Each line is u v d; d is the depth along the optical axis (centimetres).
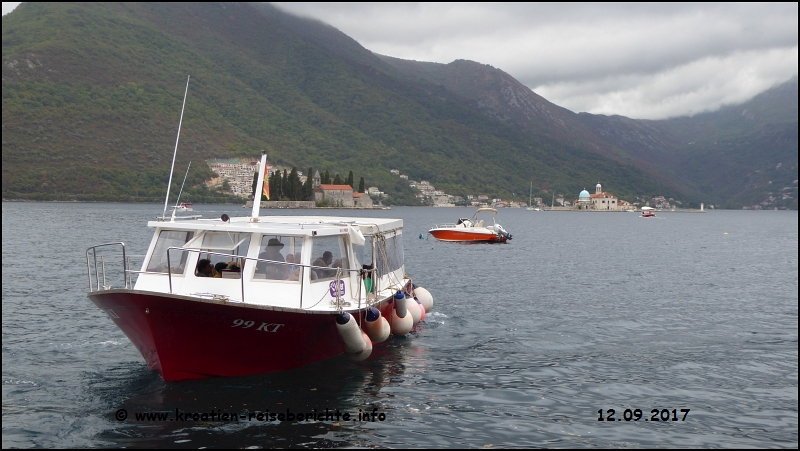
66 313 2345
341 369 1664
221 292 1564
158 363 1501
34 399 1413
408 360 1789
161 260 1617
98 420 1299
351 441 1225
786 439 1289
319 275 1622
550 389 1570
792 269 4697
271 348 1541
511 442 1246
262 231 1592
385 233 2056
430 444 1224
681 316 2577
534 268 4416
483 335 2150
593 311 2667
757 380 1670
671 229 13875
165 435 1231
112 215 13238
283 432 1255
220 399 1420
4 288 2923
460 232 7106
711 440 1281
